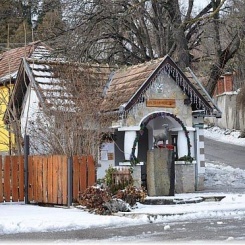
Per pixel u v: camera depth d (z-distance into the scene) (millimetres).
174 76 27078
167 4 38438
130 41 40781
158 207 20719
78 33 37531
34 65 28172
